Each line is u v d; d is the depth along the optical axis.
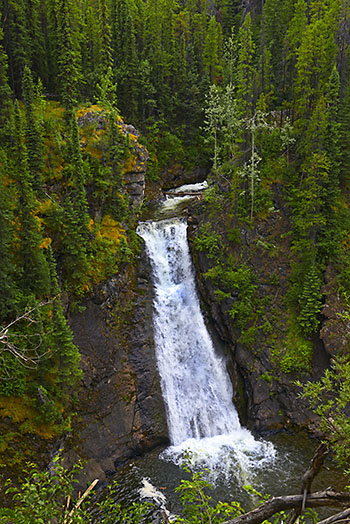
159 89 53.97
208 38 57.41
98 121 36.16
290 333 34.00
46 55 44.06
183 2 75.50
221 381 33.97
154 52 55.03
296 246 36.03
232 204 38.78
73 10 43.03
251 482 25.12
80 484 24.41
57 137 32.50
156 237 37.53
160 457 28.11
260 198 38.97
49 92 45.22
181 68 55.75
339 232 36.56
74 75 37.50
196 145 57.47
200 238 37.75
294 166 40.50
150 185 50.78
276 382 32.38
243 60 41.50
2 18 39.66
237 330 34.62
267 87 46.69
